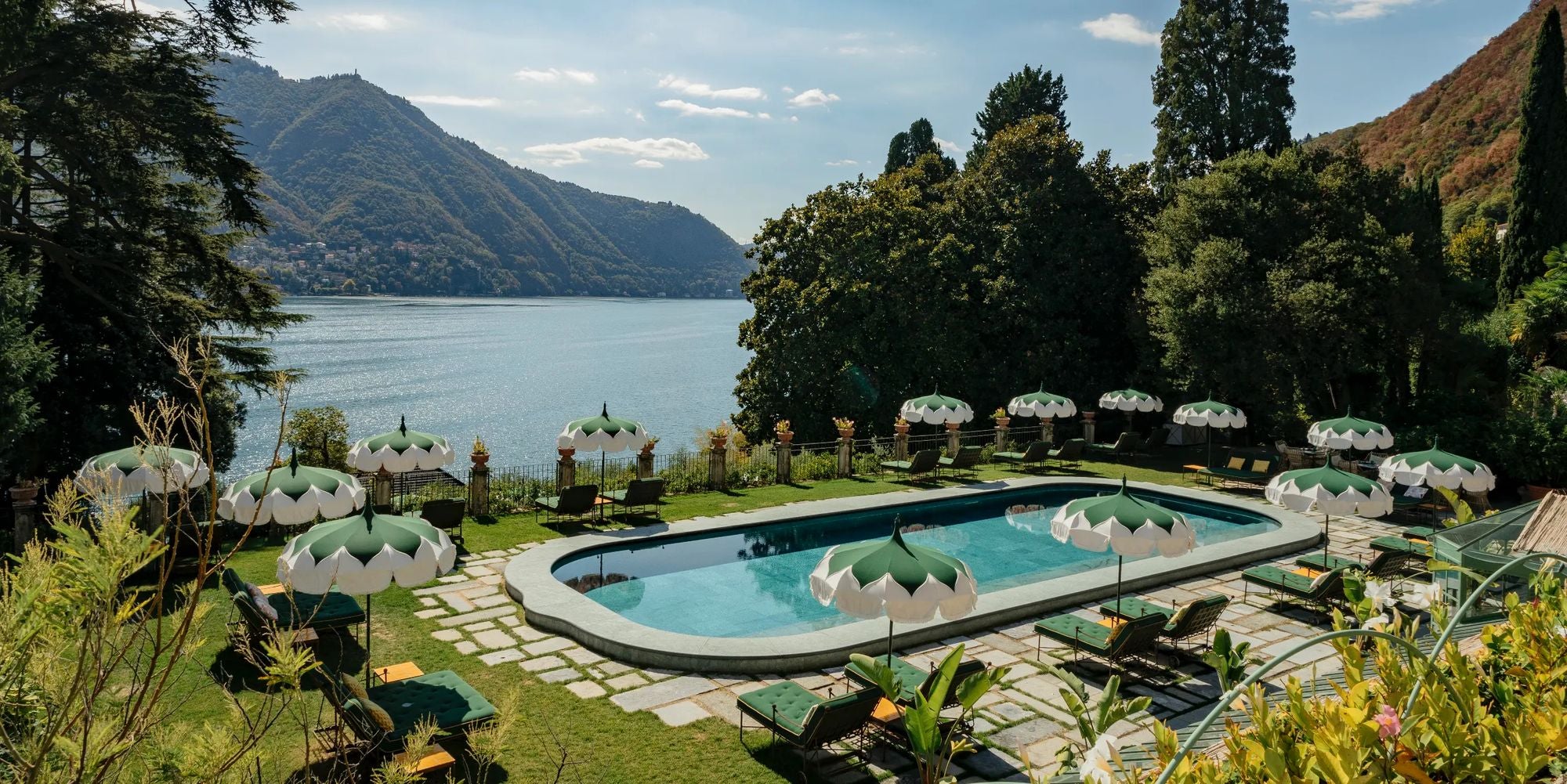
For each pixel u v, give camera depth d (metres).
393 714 8.81
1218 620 13.93
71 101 22.30
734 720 10.24
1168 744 3.08
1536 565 9.42
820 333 34.66
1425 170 75.44
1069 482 25.09
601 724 10.04
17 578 2.70
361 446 17.19
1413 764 2.71
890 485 24.69
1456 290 32.25
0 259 16.70
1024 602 14.00
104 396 23.64
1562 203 35.00
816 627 14.16
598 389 79.75
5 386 15.97
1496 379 30.03
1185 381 29.94
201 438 3.25
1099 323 34.91
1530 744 2.86
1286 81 38.31
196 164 22.73
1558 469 22.30
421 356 100.88
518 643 12.45
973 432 32.69
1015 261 34.09
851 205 35.75
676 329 174.12
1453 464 16.83
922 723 5.95
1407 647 2.96
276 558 15.72
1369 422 21.53
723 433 23.89
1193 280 28.30
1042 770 9.14
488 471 19.80
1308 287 26.59
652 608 14.92
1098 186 35.50
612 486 22.23
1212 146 38.53
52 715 2.83
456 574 15.52
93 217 23.22
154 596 2.82
